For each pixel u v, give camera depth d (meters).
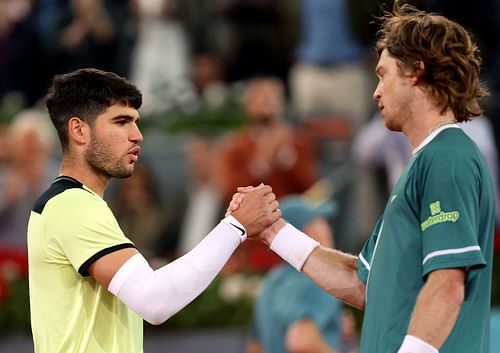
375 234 16.81
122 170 15.98
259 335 24.03
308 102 40.56
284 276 23.56
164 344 30.39
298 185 35.94
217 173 36.41
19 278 31.86
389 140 35.66
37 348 16.03
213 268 15.84
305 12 40.69
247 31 43.25
